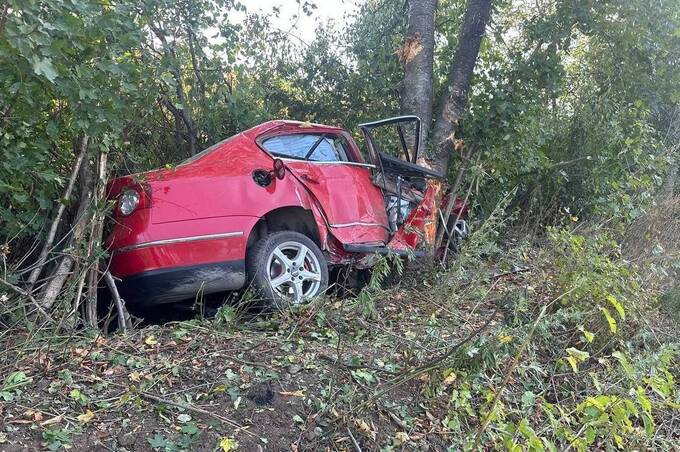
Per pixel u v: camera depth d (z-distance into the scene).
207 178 5.07
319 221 5.70
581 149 8.88
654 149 9.63
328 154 6.18
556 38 8.35
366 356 4.46
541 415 4.21
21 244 5.09
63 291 4.73
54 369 3.86
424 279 6.25
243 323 4.96
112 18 4.55
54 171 4.99
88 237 4.85
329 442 3.62
